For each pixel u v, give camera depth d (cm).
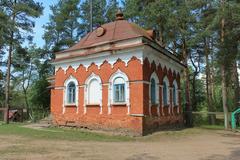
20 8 3319
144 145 1677
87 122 2395
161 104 2450
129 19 3747
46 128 2508
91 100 2408
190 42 3275
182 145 1703
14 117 3775
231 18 2623
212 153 1412
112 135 2092
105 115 2291
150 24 3488
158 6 3378
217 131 2644
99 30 2603
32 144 1619
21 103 6488
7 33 3288
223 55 2767
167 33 3572
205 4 2988
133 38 2233
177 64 2853
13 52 3847
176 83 2858
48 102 4344
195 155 1347
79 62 2525
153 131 2250
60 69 2669
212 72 4122
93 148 1511
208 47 3966
